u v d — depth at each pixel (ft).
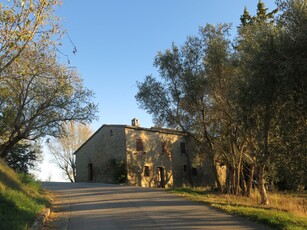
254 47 42.09
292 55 36.91
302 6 37.68
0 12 30.25
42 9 31.58
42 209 48.93
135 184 137.18
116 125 143.13
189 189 97.66
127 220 42.68
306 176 42.04
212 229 36.40
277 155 44.39
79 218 45.78
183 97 96.27
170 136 154.51
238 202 67.15
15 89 78.33
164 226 38.17
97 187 100.01
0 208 36.52
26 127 86.84
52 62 40.32
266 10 116.16
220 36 83.97
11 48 30.63
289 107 40.04
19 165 111.55
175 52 97.14
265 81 39.09
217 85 83.97
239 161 96.32
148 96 104.27
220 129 95.61
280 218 41.50
